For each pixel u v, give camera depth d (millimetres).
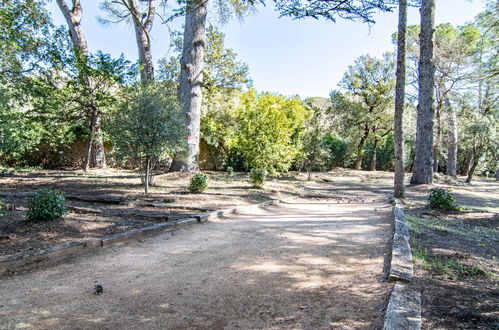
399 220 5605
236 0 13039
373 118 23844
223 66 18031
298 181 16156
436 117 22047
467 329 1901
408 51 21484
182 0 6434
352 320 2152
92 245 3846
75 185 9523
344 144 24734
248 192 9938
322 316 2229
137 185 9992
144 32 15156
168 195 8320
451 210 7438
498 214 7000
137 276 3047
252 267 3340
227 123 18328
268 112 13117
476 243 4336
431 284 2678
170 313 2295
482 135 17734
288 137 13836
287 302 2479
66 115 12578
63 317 2211
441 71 19656
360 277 3002
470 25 21031
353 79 25109
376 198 10656
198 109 12758
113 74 12242
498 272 3059
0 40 10000
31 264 3195
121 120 7863
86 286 2775
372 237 4637
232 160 19672
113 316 2238
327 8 4141
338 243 4320
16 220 4668
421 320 2004
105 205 6770
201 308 2379
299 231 5117
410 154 28438
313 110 18141
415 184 13664
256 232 5039
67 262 3379
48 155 16375
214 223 5734
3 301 2441
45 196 4711
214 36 17625
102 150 16375
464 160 29250
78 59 11812
